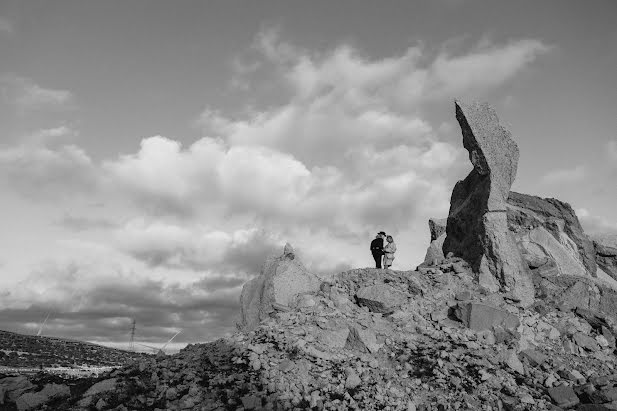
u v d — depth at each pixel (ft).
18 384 41.42
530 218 64.75
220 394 38.50
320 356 43.55
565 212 66.90
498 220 57.31
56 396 39.65
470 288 55.47
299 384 39.81
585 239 65.77
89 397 38.47
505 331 48.96
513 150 59.98
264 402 37.60
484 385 41.19
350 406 37.73
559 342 50.21
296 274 55.98
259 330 48.65
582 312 54.44
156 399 37.96
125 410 36.24
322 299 53.57
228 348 45.78
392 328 49.34
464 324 50.55
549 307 55.57
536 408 39.42
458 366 43.29
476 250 58.65
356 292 55.72
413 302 53.21
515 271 55.67
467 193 65.57
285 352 43.91
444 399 39.32
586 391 40.88
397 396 39.47
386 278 57.16
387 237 67.10
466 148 61.21
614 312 56.70
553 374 44.42
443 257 64.85
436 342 47.55
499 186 58.49
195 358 44.96
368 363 43.68
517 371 44.34
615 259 69.31
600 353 49.21
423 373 42.45
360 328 46.96
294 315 50.37
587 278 59.00
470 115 59.82
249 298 57.62
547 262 59.57
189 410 36.60
